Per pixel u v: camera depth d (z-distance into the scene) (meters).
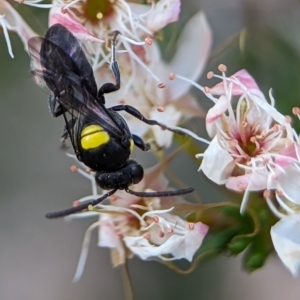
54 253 0.17
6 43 0.13
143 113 0.13
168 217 0.13
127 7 0.13
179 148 0.13
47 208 0.17
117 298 0.17
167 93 0.13
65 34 0.12
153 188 0.13
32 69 0.12
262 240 0.12
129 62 0.13
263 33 0.14
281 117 0.12
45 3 0.13
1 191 0.17
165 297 0.16
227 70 0.14
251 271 0.12
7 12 0.13
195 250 0.12
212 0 0.14
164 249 0.12
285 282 0.16
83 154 0.12
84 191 0.15
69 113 0.13
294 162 0.12
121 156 0.12
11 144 0.16
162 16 0.13
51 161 0.17
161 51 0.13
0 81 0.15
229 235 0.12
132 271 0.16
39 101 0.16
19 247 0.17
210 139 0.13
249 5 0.14
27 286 0.17
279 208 0.12
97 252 0.17
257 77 0.14
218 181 0.12
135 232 0.13
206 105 0.13
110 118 0.13
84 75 0.12
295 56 0.14
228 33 0.14
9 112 0.16
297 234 0.12
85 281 0.17
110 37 0.13
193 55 0.13
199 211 0.12
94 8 0.13
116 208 0.13
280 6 0.14
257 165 0.12
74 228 0.17
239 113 0.12
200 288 0.16
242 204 0.12
